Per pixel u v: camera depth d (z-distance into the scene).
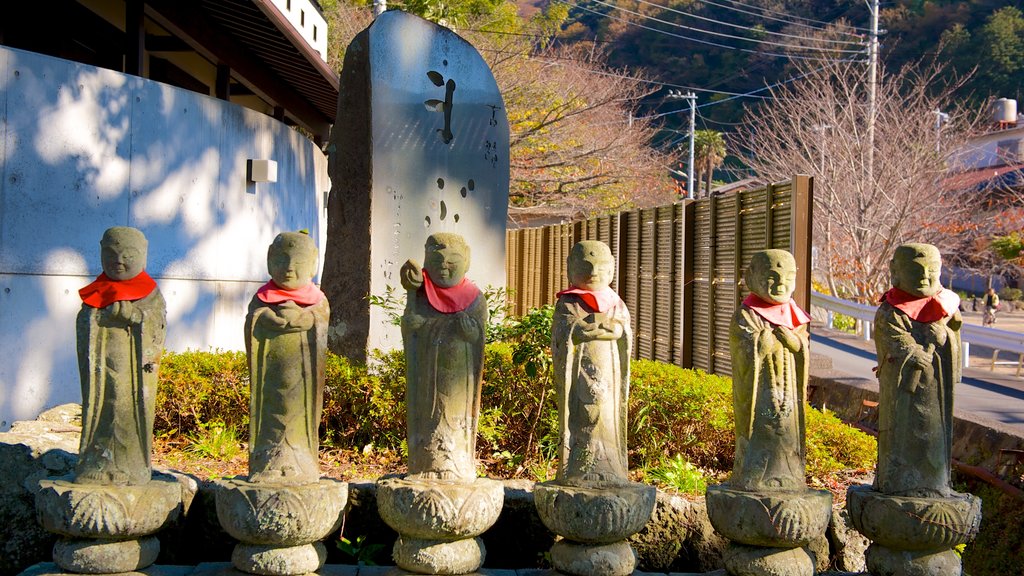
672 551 5.93
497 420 7.08
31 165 7.85
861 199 21.25
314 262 5.28
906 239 21.27
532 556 5.99
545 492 5.14
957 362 5.39
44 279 7.92
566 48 32.16
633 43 41.72
